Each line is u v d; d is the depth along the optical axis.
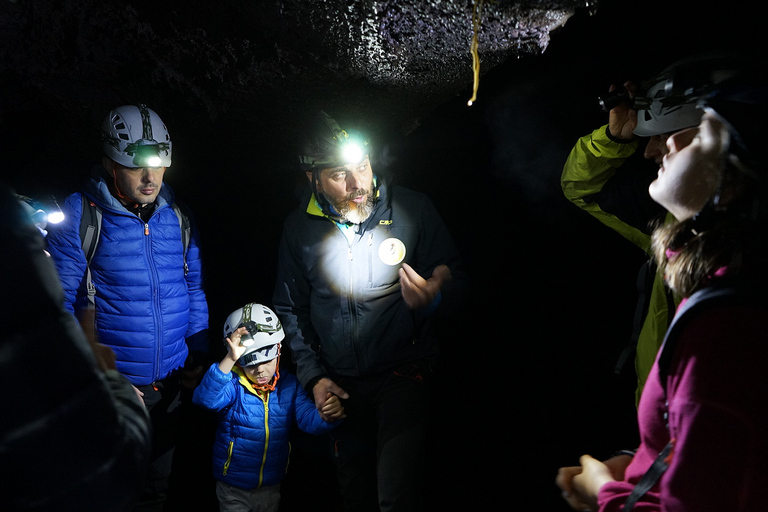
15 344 0.83
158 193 3.03
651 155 1.61
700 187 0.96
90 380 0.91
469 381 4.28
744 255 0.91
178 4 3.61
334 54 3.81
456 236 5.06
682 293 0.99
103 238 2.87
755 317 0.86
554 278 4.82
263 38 3.78
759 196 0.90
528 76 4.67
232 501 3.04
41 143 4.04
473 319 4.73
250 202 4.90
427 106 4.61
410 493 2.68
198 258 3.28
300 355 3.05
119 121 2.84
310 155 2.78
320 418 2.98
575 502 1.27
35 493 0.84
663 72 1.53
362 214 2.85
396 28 3.52
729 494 0.85
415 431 2.77
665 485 0.93
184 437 4.03
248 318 2.97
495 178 5.04
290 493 3.65
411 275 2.66
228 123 4.36
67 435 0.86
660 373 1.00
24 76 3.68
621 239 4.74
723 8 3.99
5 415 0.81
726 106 0.94
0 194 0.88
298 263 3.10
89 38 3.66
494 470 3.55
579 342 4.35
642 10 4.25
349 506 3.11
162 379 3.07
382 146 4.77
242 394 3.00
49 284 0.90
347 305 2.93
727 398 0.85
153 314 2.96
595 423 3.74
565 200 4.93
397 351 2.92
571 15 3.30
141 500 3.15
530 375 4.21
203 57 3.93
